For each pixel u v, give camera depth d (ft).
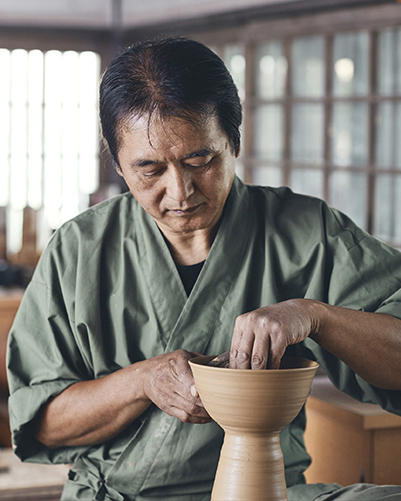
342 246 4.20
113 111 3.50
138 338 4.25
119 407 3.85
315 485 4.00
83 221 4.40
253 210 4.33
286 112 11.28
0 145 14.28
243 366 3.05
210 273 4.09
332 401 5.45
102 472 4.18
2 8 13.80
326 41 10.61
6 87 14.17
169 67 3.36
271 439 3.03
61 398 4.06
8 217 14.17
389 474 5.24
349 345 3.61
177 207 3.53
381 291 4.09
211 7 12.25
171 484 4.00
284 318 3.17
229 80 3.53
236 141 3.68
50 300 4.29
